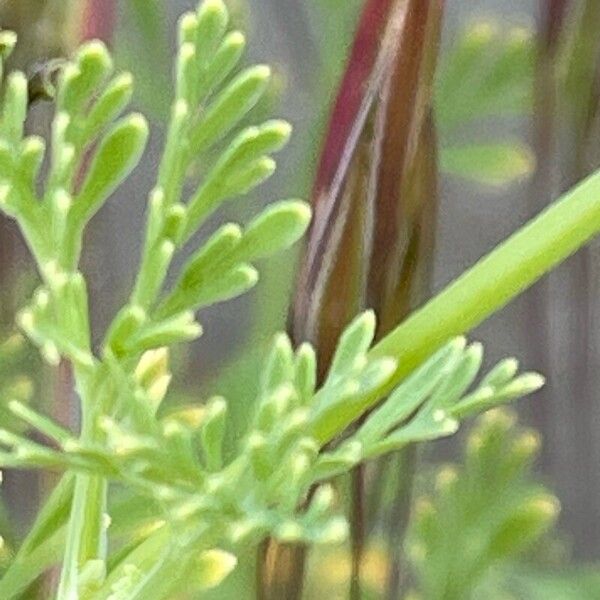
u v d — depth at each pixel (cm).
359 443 10
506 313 21
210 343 23
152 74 21
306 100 22
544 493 20
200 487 10
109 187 11
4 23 14
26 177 11
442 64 21
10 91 11
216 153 21
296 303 13
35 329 10
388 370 11
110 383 11
